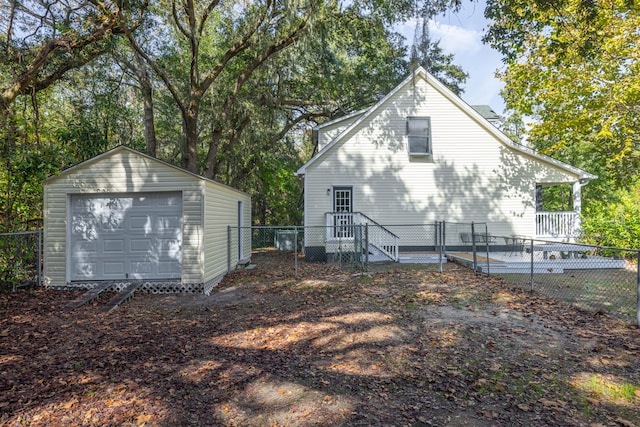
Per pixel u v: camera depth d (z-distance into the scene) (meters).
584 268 11.58
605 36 12.09
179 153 23.66
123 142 18.25
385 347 5.09
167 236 9.35
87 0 10.86
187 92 17.19
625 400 3.64
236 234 12.88
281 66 17.69
